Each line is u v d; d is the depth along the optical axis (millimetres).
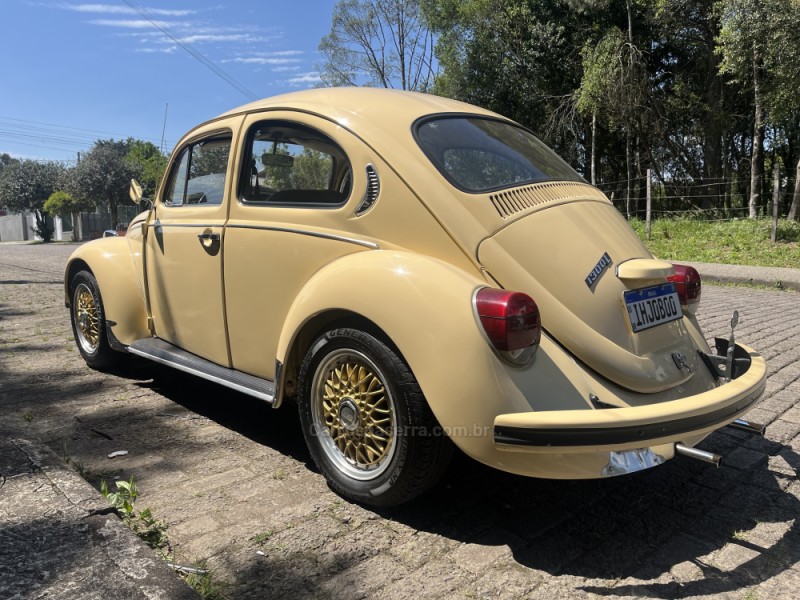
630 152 23547
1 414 3934
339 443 2871
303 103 3260
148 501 2826
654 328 2809
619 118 21188
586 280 2648
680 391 2785
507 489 3002
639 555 2465
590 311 2596
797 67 13859
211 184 3709
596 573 2340
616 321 2652
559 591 2227
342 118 3041
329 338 2766
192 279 3734
